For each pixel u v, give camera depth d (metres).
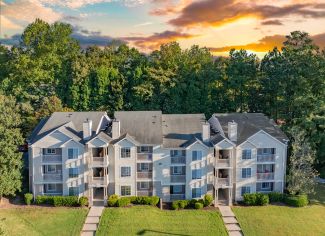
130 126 56.94
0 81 89.88
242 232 47.16
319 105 59.88
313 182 54.91
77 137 54.69
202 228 47.94
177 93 78.75
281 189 57.19
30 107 73.38
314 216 51.34
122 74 85.50
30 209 52.19
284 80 68.00
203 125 54.91
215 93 78.25
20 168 54.94
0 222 44.47
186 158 54.66
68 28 93.75
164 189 55.38
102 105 83.06
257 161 55.97
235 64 76.19
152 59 92.75
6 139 53.16
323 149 61.50
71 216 50.47
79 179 54.69
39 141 53.88
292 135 57.59
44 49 89.00
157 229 47.47
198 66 87.06
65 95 83.25
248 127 58.03
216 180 54.09
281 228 48.09
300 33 68.94
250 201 54.12
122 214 50.91
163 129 57.34
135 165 54.81
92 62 91.25
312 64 64.56
